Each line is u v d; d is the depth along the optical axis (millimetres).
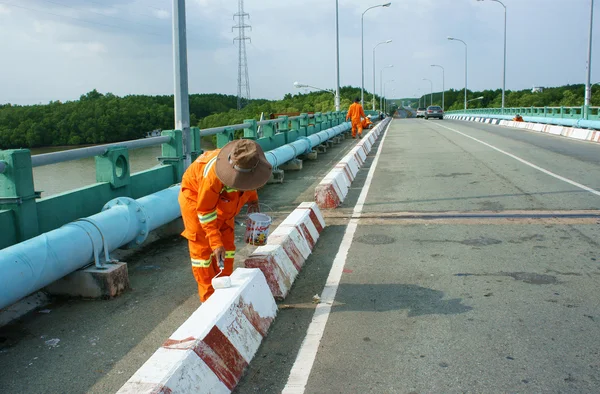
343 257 5777
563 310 4184
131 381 2633
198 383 2842
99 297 4766
